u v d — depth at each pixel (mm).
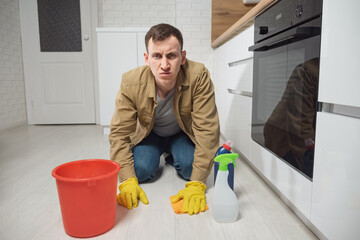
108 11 3406
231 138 2066
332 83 763
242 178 1519
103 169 1103
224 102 2295
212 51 2957
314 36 854
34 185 1433
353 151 680
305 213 951
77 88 3482
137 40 2611
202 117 1275
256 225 1028
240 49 1745
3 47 3076
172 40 1066
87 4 3338
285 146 1098
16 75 3320
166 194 1300
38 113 3504
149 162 1403
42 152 2102
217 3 2762
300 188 981
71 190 896
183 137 1534
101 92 2660
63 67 3441
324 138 808
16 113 3320
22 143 2422
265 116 1324
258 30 1377
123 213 1117
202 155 1265
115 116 1349
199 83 1264
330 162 781
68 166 1041
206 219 1067
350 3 680
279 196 1275
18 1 3326
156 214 1107
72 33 3391
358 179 664
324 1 798
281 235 963
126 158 1319
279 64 1140
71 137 2684
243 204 1201
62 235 973
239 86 1813
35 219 1085
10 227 1024
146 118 1349
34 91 3471
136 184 1254
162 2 3422
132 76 1260
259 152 1436
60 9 3346
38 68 3436
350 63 682
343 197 726
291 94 1028
